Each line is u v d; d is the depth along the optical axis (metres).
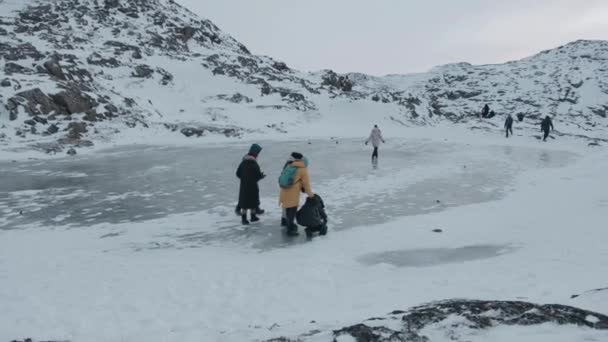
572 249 7.29
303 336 3.73
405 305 5.16
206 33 59.16
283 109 37.34
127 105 31.83
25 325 4.92
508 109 66.44
